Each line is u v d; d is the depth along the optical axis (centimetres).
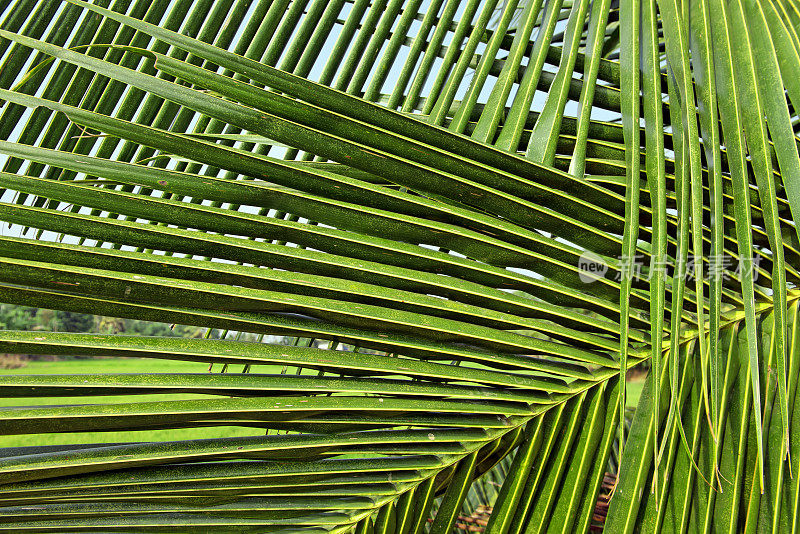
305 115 78
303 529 81
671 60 87
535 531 84
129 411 66
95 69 71
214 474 74
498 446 85
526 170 85
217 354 69
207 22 107
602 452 86
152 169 69
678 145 81
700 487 86
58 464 65
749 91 85
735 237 92
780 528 84
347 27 110
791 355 89
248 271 70
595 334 88
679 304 73
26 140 102
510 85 97
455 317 79
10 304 63
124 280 65
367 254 77
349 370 78
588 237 87
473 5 105
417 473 84
